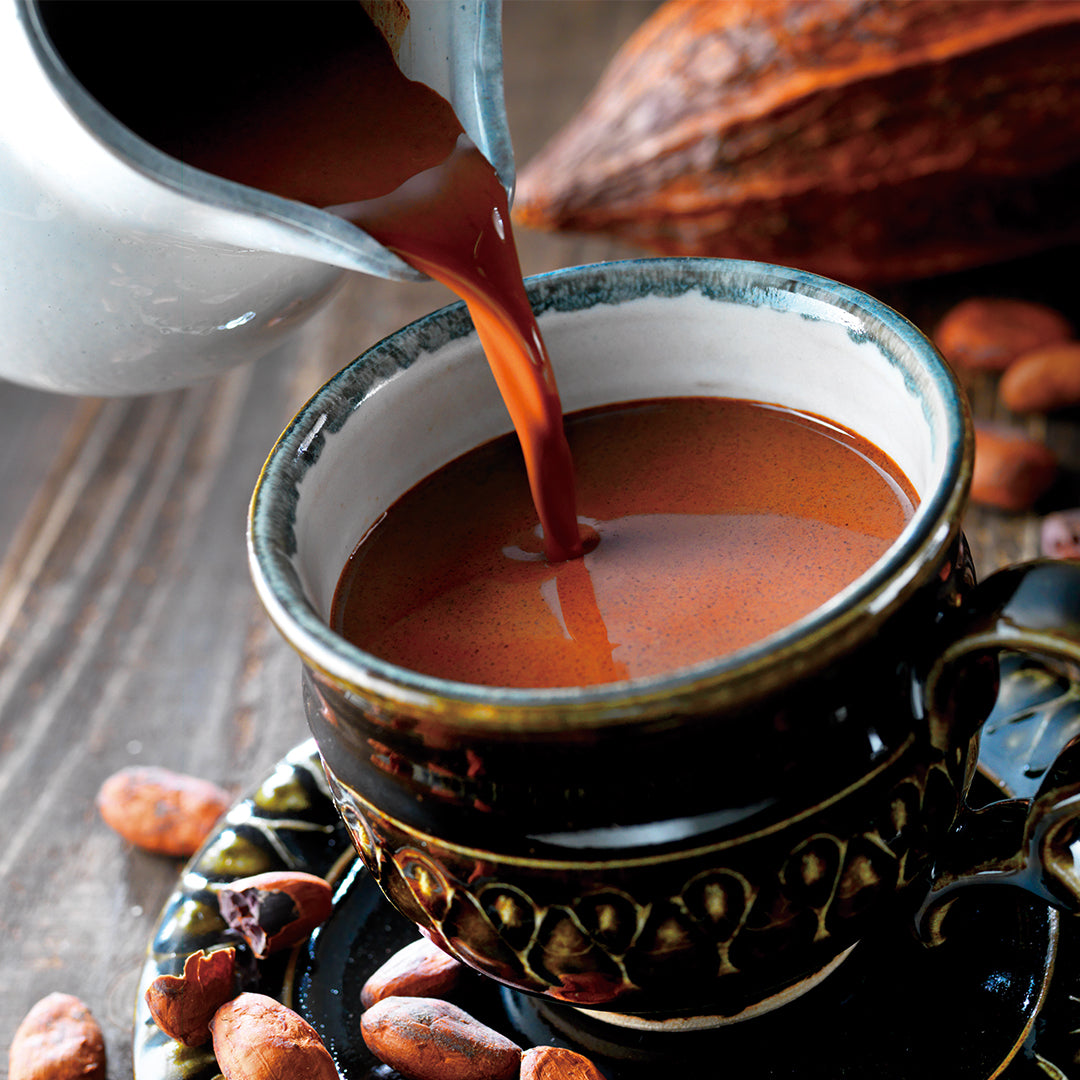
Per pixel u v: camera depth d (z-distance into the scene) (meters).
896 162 0.58
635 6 0.88
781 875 0.38
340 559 0.42
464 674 0.40
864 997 0.42
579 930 0.39
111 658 0.55
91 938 0.49
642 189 0.61
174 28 0.44
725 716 0.37
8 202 0.41
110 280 0.42
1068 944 0.42
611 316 0.43
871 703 0.38
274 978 0.43
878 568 0.37
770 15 0.58
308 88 0.43
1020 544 0.55
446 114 0.43
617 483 0.43
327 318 0.70
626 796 0.38
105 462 0.63
